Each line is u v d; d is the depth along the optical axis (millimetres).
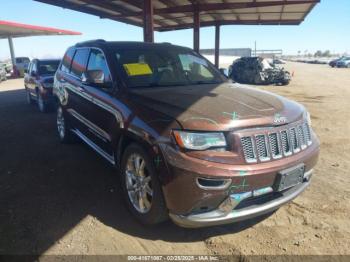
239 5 11016
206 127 2818
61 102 5875
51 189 4211
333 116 9430
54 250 2945
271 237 3201
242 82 21453
